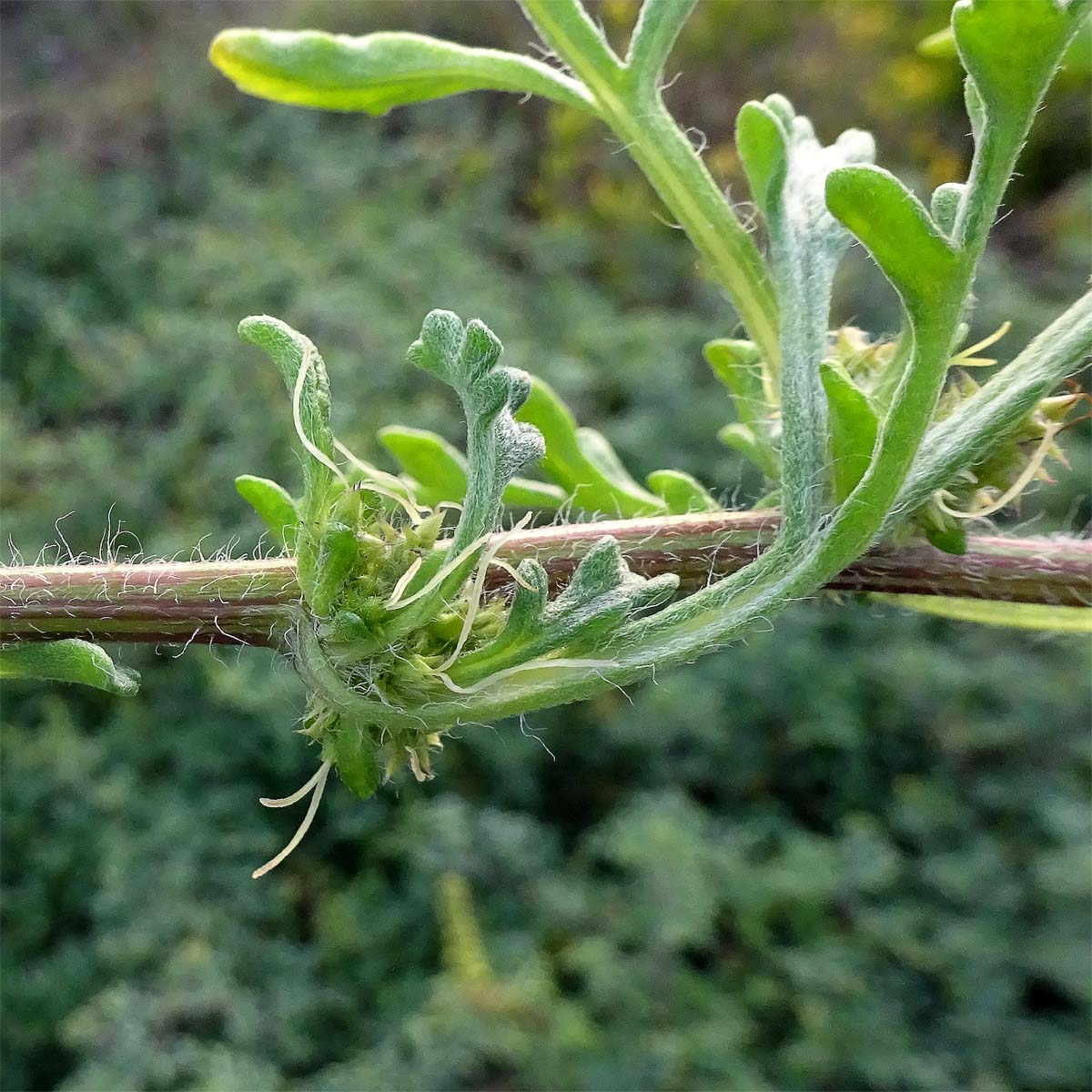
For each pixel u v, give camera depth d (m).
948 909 0.20
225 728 0.21
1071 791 0.20
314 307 0.24
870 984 0.19
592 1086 0.17
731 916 0.20
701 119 0.30
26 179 0.29
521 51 0.32
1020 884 0.20
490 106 0.32
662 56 0.05
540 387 0.06
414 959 0.19
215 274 0.26
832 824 0.22
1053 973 0.19
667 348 0.25
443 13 0.32
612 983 0.18
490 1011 0.17
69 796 0.20
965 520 0.05
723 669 0.21
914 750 0.22
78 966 0.19
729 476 0.22
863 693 0.22
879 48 0.31
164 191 0.29
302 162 0.29
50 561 0.05
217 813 0.20
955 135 0.30
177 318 0.25
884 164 0.29
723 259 0.05
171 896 0.19
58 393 0.25
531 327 0.26
